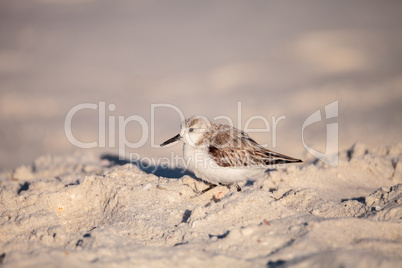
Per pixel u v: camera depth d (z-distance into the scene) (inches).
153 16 1282.0
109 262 226.7
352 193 374.3
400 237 252.5
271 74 884.6
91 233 260.4
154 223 295.7
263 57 984.3
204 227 275.9
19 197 329.1
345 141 543.2
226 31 1157.1
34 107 788.0
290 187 357.7
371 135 552.1
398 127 579.5
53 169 502.9
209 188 353.7
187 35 1151.6
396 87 750.5
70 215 327.9
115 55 1061.1
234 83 859.4
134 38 1154.0
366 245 239.8
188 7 1328.7
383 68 850.1
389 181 399.5
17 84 903.7
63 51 1091.3
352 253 227.9
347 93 748.0
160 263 229.8
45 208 324.8
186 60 1013.2
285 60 949.8
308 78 844.6
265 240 248.1
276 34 1099.9
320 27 1103.6
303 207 319.6
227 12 1274.6
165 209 317.1
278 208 288.2
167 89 859.4
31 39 1149.1
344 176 400.8
